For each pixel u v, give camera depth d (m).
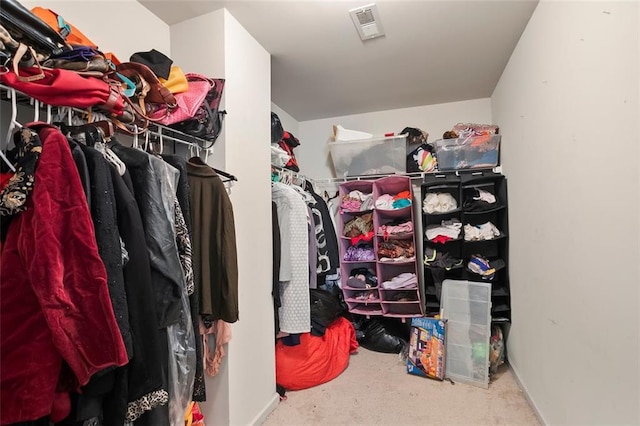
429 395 2.00
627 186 0.97
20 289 0.67
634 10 0.93
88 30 1.32
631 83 0.95
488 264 2.37
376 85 2.58
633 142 0.94
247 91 1.75
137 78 1.15
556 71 1.43
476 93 2.79
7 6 0.76
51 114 0.97
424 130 3.05
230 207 1.36
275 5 1.58
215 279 1.34
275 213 1.99
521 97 1.93
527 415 1.77
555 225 1.48
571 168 1.31
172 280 0.97
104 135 0.97
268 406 1.82
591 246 1.18
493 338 2.30
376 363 2.46
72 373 0.74
